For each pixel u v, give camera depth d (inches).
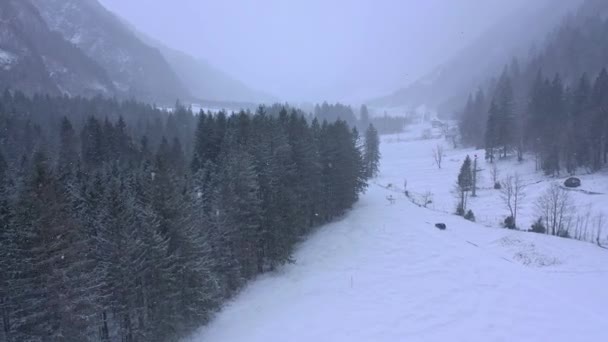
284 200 1571.1
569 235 1934.1
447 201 2837.1
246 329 1123.3
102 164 2158.0
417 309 1223.5
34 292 778.8
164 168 1114.1
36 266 770.8
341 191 2251.5
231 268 1357.0
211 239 1306.6
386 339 1054.4
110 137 2514.8
